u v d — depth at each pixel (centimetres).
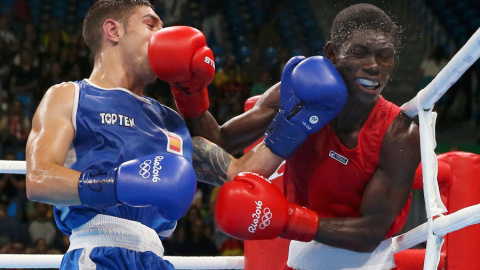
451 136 839
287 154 229
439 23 980
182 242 688
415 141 226
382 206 222
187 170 190
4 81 861
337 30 221
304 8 1016
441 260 302
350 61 213
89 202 187
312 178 235
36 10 1022
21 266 274
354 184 229
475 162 298
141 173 185
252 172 225
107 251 202
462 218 197
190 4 1050
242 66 947
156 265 210
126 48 224
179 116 242
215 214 216
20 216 695
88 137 210
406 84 820
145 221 217
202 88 243
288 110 224
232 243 698
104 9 228
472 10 1001
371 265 231
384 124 226
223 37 1029
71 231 216
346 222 221
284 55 962
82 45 915
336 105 212
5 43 902
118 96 218
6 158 760
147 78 230
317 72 213
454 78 200
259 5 1047
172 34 223
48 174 189
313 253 235
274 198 212
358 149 225
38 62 888
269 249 300
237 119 267
